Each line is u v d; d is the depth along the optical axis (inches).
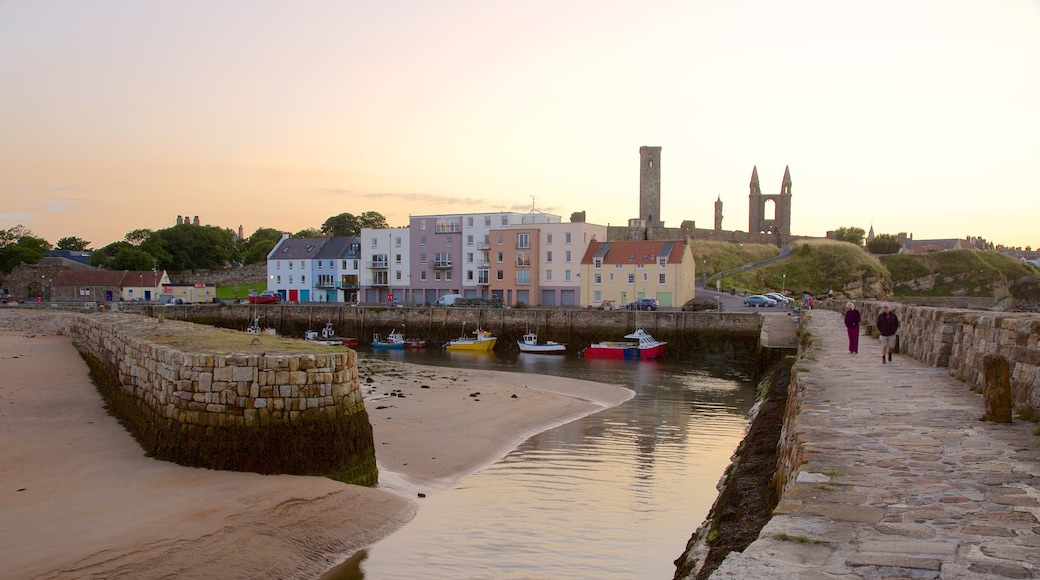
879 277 3907.5
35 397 965.8
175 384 666.2
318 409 649.6
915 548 214.8
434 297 3474.4
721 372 1964.8
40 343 1662.2
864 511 251.4
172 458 656.4
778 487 404.8
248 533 524.1
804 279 3809.1
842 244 4033.0
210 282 4443.9
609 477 798.5
